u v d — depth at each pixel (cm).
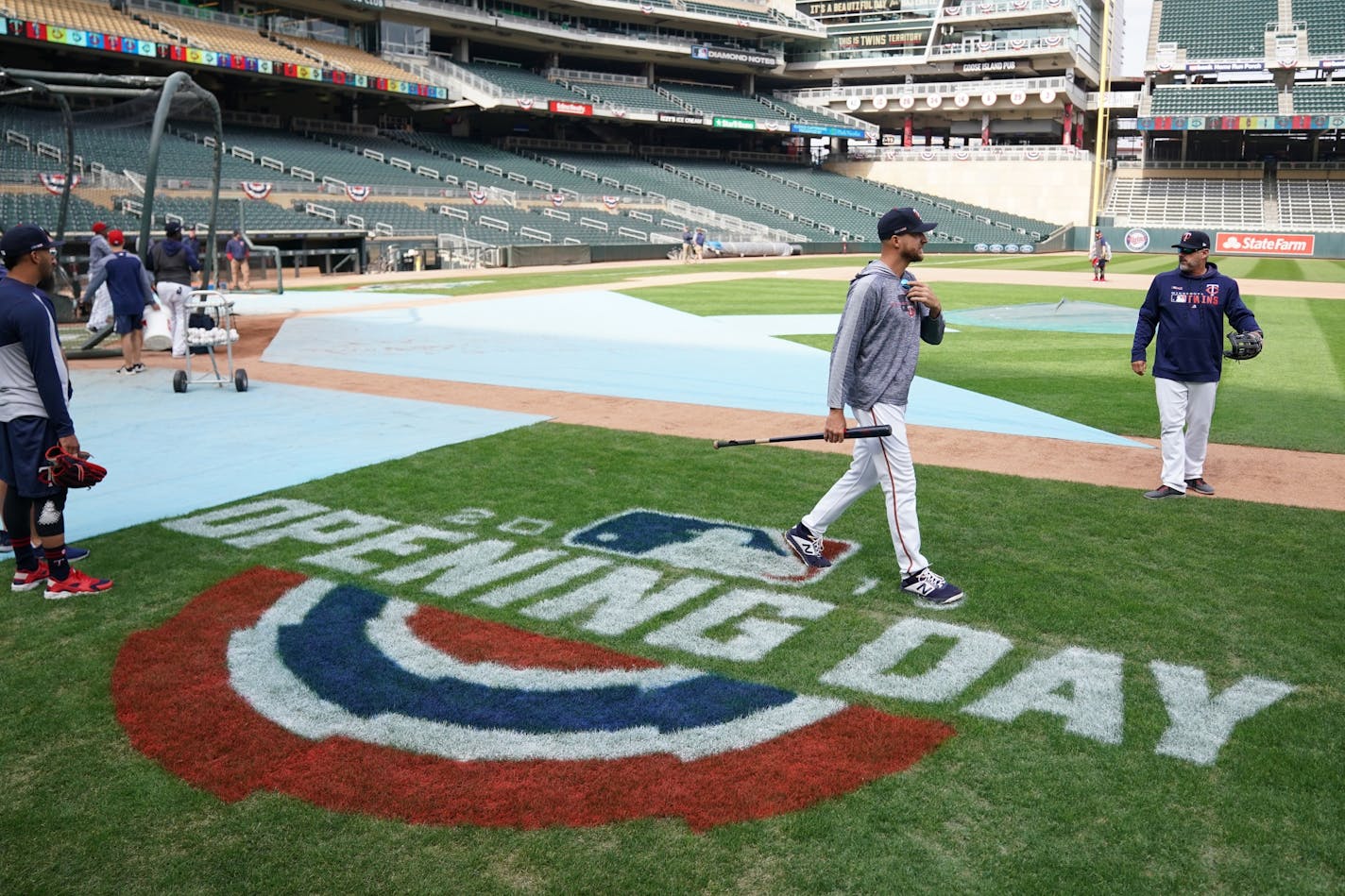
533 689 423
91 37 3450
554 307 2197
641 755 372
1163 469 717
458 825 330
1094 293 2727
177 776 359
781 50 6706
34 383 507
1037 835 323
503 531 630
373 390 1141
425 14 5012
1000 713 401
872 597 524
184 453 828
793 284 2959
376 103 5141
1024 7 6084
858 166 6812
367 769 364
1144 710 403
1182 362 702
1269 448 882
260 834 326
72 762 368
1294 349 1555
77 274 1884
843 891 296
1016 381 1236
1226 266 4188
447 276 3359
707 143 6962
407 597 523
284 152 4131
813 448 858
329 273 3431
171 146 3697
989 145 6650
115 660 450
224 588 534
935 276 3534
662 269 3834
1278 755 369
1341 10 6050
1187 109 5897
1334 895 294
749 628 485
